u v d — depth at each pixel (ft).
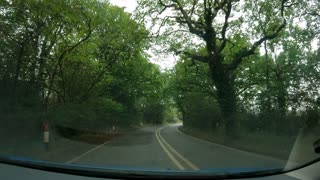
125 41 98.84
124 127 185.57
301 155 48.83
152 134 147.33
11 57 63.21
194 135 153.69
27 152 55.06
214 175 20.57
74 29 73.61
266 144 77.36
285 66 101.55
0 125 60.34
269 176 23.49
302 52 95.66
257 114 98.17
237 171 21.50
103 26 88.94
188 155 59.36
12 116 61.52
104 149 68.64
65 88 97.45
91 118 92.73
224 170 21.48
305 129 73.36
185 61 127.75
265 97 95.86
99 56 101.50
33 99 67.51
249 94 107.96
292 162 38.70
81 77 100.63
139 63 147.13
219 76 100.27
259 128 96.63
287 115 86.79
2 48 61.98
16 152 53.67
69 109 82.69
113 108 119.55
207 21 96.53
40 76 71.82
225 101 100.07
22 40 63.21
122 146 77.05
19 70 64.85
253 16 97.50
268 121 93.25
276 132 88.84
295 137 75.61
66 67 93.35
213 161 50.75
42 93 74.95
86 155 56.49
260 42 96.02
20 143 61.00
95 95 109.70
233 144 85.92
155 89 181.98
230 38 109.81
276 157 58.18
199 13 101.65
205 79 138.62
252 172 22.40
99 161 47.78
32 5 55.11
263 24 97.45
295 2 85.51
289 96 87.25
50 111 77.15
